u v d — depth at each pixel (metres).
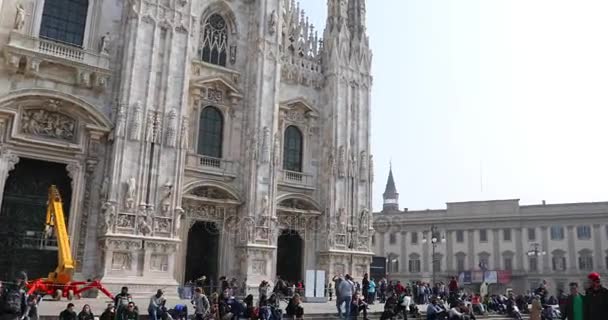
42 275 32.06
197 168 38.16
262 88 40.84
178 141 35.94
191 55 38.94
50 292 27.39
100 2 36.47
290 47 45.12
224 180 39.38
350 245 43.34
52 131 33.19
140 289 32.59
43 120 32.97
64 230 28.59
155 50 35.94
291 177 42.94
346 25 47.41
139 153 34.25
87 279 32.44
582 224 80.88
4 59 31.84
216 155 39.91
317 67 46.19
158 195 34.62
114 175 33.09
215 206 38.78
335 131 44.31
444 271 86.62
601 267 78.31
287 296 35.00
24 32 33.44
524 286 81.62
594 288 12.77
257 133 40.00
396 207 125.88
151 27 36.16
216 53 41.44
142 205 33.75
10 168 31.42
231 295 27.86
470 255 85.81
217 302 25.25
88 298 30.67
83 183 33.56
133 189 33.47
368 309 32.28
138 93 34.88
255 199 39.06
